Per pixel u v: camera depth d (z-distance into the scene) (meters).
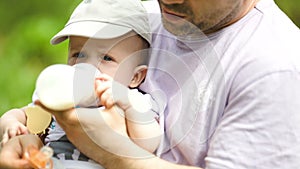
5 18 5.22
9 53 4.70
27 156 1.64
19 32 4.86
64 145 1.80
